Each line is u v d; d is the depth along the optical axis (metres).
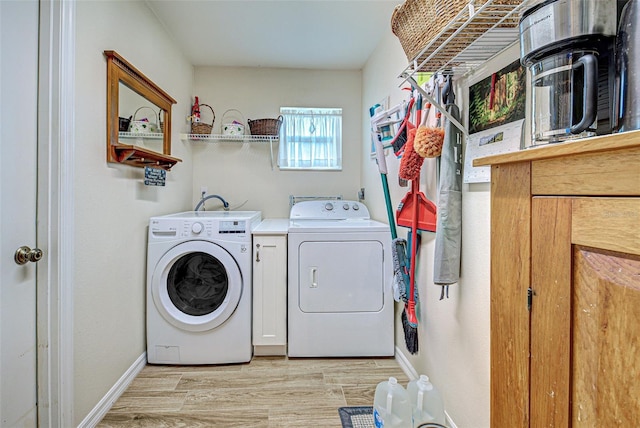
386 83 2.35
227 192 3.04
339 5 2.05
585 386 0.47
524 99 0.97
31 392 1.23
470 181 1.23
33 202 1.22
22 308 1.18
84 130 1.40
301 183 3.09
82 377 1.41
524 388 0.58
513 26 0.91
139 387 1.80
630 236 0.41
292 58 2.85
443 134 1.34
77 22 1.35
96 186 1.50
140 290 1.98
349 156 3.11
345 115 3.10
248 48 2.65
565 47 0.61
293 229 2.15
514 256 0.60
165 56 2.35
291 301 2.15
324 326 2.15
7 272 1.12
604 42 0.60
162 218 2.05
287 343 2.19
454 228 1.28
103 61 1.55
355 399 1.71
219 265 2.13
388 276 2.18
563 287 0.50
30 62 1.20
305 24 2.29
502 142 1.06
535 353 0.55
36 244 1.24
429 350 1.65
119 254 1.72
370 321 2.17
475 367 1.23
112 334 1.65
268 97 3.05
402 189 2.01
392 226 1.98
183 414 1.58
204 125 2.81
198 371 1.98
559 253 0.51
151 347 2.04
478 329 1.20
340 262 2.16
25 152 1.18
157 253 2.03
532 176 0.56
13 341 1.14
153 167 2.08
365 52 2.73
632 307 0.41
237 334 2.07
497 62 1.10
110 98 1.58
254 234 2.14
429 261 1.64
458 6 0.89
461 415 1.33
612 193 0.43
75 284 1.35
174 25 2.30
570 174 0.49
